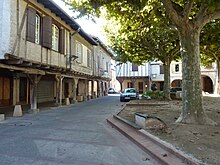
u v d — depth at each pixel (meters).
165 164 4.65
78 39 22.36
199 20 8.10
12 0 11.64
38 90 21.64
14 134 7.81
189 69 8.13
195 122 7.88
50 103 21.12
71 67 19.58
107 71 40.88
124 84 40.72
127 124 8.71
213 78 34.09
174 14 8.04
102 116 12.48
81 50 23.34
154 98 21.02
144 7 9.77
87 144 6.52
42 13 14.86
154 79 36.31
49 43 15.15
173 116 9.80
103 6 9.50
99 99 28.16
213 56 24.42
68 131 8.37
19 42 12.18
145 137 6.68
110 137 7.44
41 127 9.18
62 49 17.84
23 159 5.15
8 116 12.43
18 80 18.67
